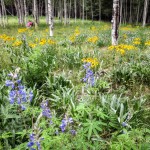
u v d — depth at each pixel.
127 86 7.04
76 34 14.83
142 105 5.56
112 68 7.92
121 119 4.47
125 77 7.17
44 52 8.92
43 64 7.58
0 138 3.66
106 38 15.16
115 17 11.80
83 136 3.31
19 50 9.94
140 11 48.19
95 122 3.36
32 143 2.59
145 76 7.29
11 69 7.62
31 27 27.08
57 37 16.11
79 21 45.31
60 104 5.38
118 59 9.03
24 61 7.74
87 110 4.06
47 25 30.77
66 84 6.44
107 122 4.53
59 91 5.93
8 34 19.16
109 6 48.62
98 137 3.69
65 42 12.97
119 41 14.15
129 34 17.33
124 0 45.41
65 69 8.38
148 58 9.05
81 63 8.52
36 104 5.34
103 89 6.20
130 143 3.18
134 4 47.09
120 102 5.28
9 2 36.75
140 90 6.63
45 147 3.00
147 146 3.25
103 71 7.67
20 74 6.61
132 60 8.41
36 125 2.76
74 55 9.26
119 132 4.11
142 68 7.48
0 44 11.71
